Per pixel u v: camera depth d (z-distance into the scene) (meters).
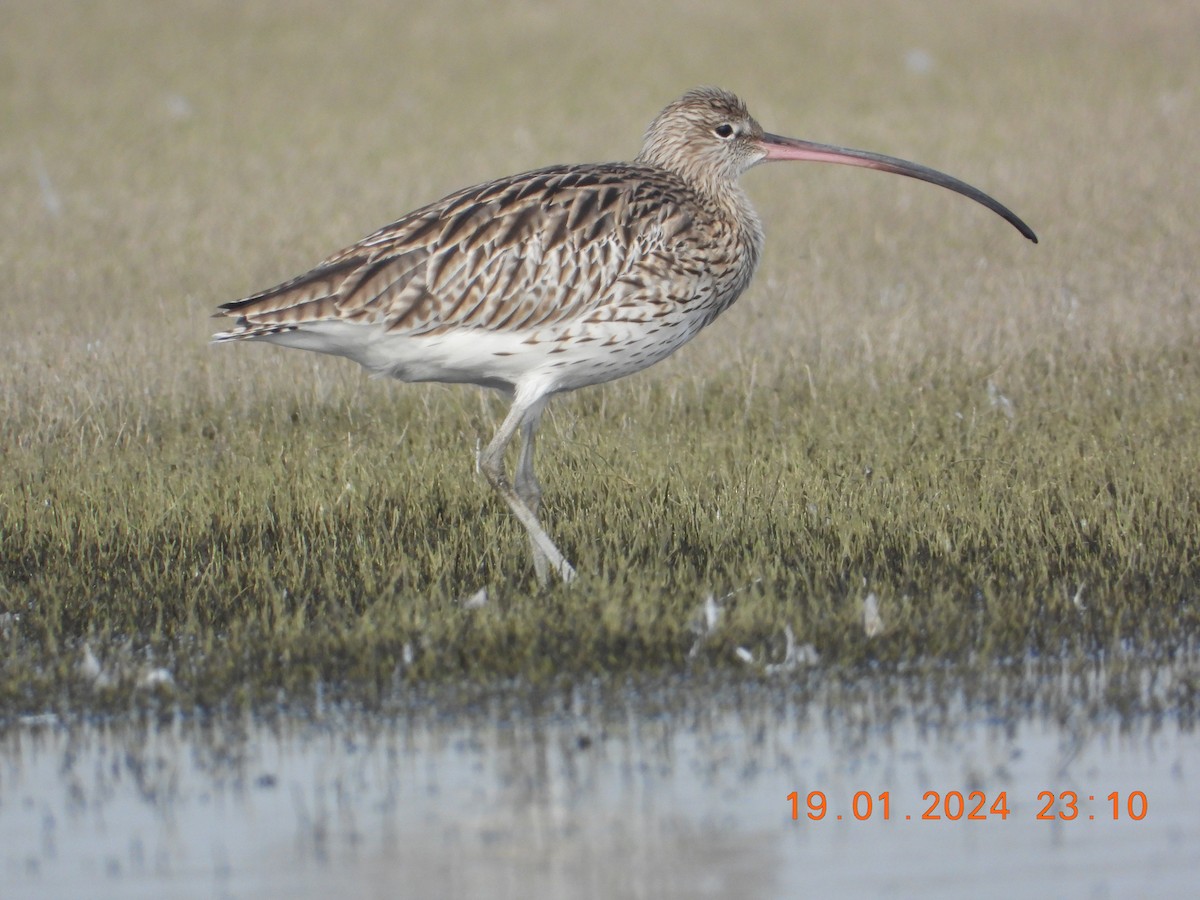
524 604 11.06
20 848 8.34
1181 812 8.63
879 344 17.30
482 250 12.03
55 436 14.88
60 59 41.59
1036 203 24.86
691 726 9.61
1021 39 40.34
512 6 47.31
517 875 8.03
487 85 37.28
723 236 12.90
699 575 11.77
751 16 44.84
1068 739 9.41
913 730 9.53
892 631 10.57
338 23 45.69
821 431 14.80
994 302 18.89
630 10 46.16
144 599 11.45
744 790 8.88
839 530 12.26
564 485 13.63
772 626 10.68
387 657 10.33
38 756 9.36
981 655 10.34
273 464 14.02
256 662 10.41
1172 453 13.78
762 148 13.76
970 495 12.96
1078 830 8.48
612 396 16.09
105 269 22.02
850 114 32.59
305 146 31.33
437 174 27.88
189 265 22.20
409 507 13.16
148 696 10.02
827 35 41.78
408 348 12.22
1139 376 16.09
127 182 28.34
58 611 11.11
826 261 21.67
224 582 11.73
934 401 15.77
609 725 9.62
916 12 44.47
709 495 13.05
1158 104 32.22
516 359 12.27
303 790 8.93
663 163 13.53
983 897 7.83
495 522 12.88
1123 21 41.78
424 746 9.43
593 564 11.80
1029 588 11.30
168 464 14.24
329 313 11.94
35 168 29.72
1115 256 21.36
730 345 17.45
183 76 39.50
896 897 7.83
